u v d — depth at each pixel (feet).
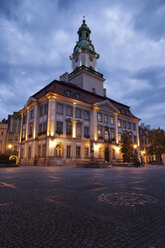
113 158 131.64
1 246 7.73
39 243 8.04
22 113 134.21
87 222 10.62
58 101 105.50
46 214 12.04
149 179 32.42
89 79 147.13
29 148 113.29
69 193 19.02
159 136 147.84
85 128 118.42
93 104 122.42
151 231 9.42
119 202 15.24
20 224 10.28
